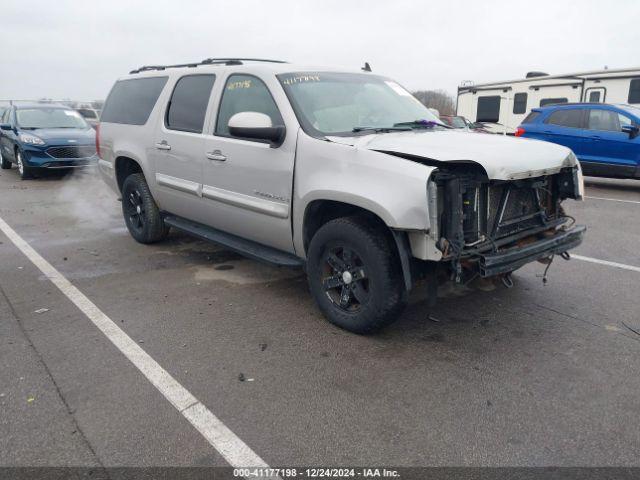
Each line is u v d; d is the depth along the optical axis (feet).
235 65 15.96
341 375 11.08
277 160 13.64
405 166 10.97
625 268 17.93
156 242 20.97
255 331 13.15
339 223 12.37
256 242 15.72
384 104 15.46
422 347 12.29
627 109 35.22
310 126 13.25
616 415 9.65
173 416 9.66
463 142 12.37
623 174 34.76
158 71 19.43
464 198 11.34
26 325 13.46
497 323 13.55
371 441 8.98
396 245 11.71
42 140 38.06
